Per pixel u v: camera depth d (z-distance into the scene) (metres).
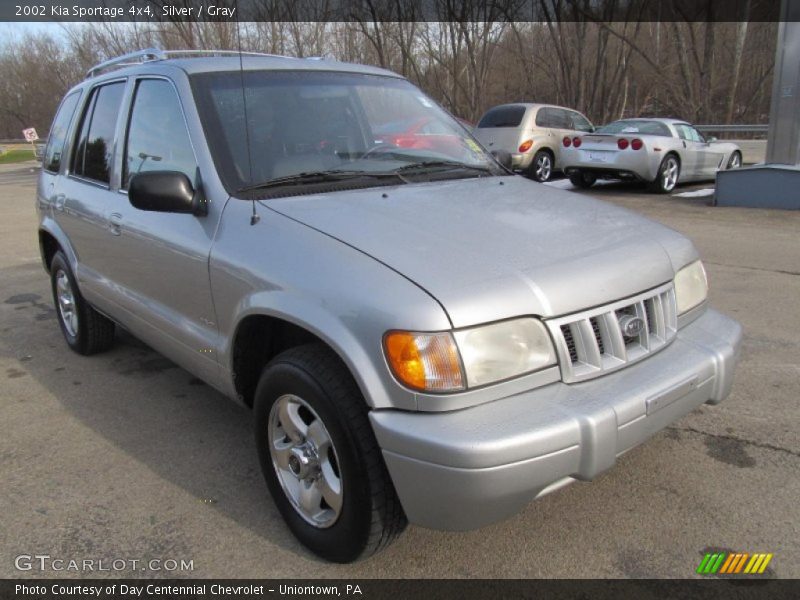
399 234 2.49
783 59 10.29
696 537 2.64
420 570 2.51
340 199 2.85
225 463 3.31
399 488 2.16
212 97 3.17
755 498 2.87
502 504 2.07
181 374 4.46
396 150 3.48
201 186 2.98
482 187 3.24
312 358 2.38
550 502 2.89
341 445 2.27
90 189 4.08
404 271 2.24
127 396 4.12
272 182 2.95
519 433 2.04
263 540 2.71
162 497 3.03
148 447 3.48
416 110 3.85
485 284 2.20
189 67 3.33
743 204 10.39
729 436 3.37
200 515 2.89
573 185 13.41
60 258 4.59
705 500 2.87
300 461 2.51
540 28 29.77
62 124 4.88
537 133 13.84
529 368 2.20
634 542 2.62
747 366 4.22
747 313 5.27
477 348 2.12
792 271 6.52
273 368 2.53
